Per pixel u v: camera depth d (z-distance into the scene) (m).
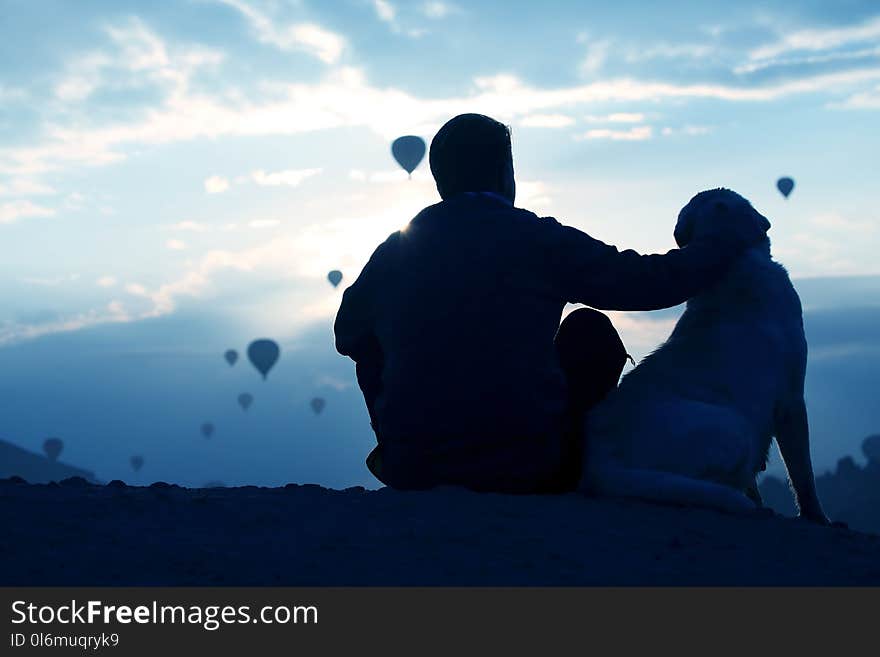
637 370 4.29
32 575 2.69
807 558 3.16
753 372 4.20
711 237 4.19
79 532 3.07
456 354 3.80
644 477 3.85
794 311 4.40
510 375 3.78
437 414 3.82
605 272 3.86
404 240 4.03
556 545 3.11
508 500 3.62
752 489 4.49
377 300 4.07
